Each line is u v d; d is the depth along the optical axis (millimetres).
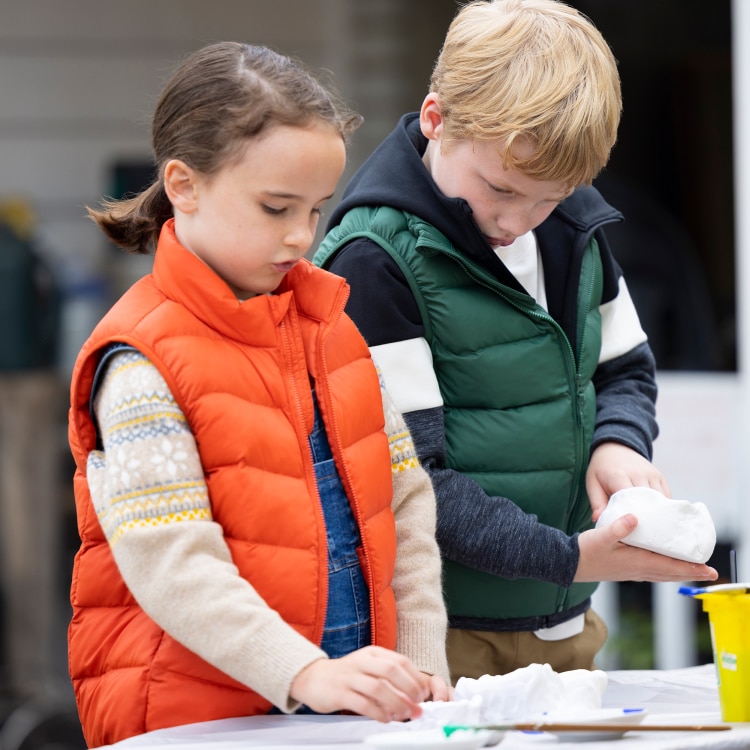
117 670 2684
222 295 2680
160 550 2518
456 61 3246
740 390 6711
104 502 2600
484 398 3381
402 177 3373
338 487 2826
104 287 9477
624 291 3842
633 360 3771
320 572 2678
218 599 2465
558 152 3039
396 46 9945
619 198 7832
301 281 2900
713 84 7953
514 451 3385
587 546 3121
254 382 2697
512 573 3176
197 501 2574
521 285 3408
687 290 7613
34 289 8703
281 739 2436
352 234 3352
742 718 2572
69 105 9977
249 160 2643
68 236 9945
